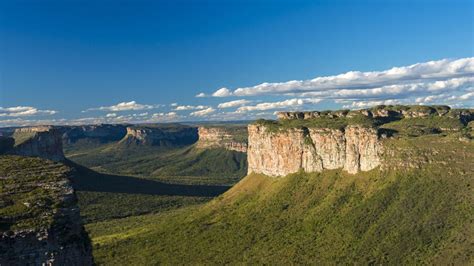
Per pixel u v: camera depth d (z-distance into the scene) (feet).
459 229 607.78
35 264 276.21
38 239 277.44
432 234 619.26
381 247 634.84
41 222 282.15
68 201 309.63
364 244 654.94
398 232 646.33
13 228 274.57
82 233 311.27
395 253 614.34
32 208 289.94
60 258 285.43
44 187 319.06
